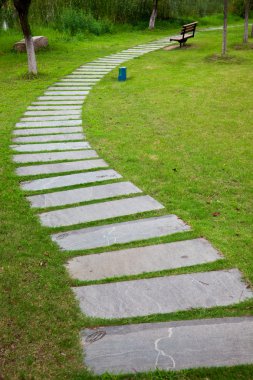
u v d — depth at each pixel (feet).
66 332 10.61
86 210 16.96
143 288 12.16
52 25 73.92
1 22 70.79
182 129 27.48
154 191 18.60
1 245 14.49
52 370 9.50
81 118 30.71
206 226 15.55
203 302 11.50
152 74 46.44
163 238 14.74
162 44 68.90
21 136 26.73
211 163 21.63
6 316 11.13
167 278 12.56
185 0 96.63
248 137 25.63
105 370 9.45
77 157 22.84
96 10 81.71
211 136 25.95
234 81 41.88
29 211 16.94
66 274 12.94
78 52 61.62
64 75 46.73
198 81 42.34
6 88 41.04
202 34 78.02
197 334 10.37
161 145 24.44
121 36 77.51
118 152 23.45
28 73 46.06
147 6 88.99
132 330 10.59
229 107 32.68
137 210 16.87
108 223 15.94
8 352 9.98
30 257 13.87
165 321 10.85
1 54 58.08
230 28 86.74
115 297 11.83
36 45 60.03
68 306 11.53
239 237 14.75
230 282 12.29
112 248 14.26
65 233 15.35
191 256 13.62
